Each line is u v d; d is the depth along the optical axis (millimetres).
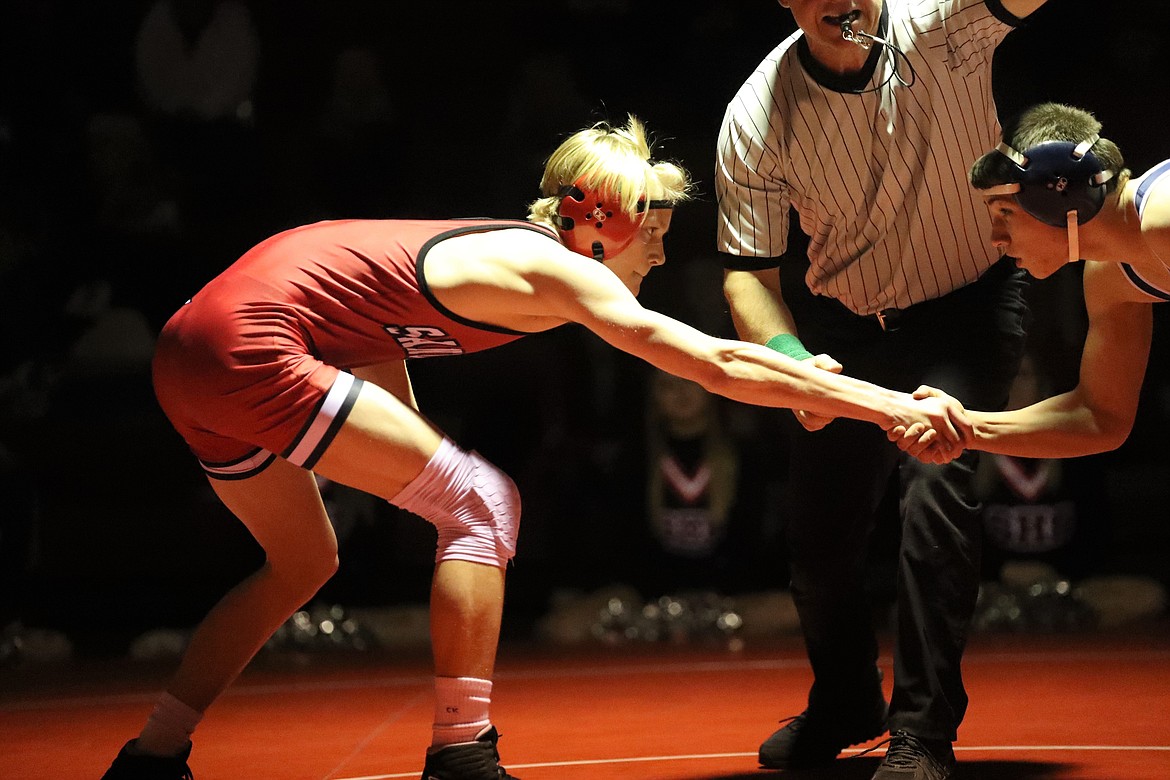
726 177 6770
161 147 20266
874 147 6375
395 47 22734
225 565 16328
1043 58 20531
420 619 15281
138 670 13211
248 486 5820
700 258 19906
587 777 6793
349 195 20453
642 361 17953
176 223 19641
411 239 5492
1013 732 7781
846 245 6699
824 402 5543
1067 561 16203
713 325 18422
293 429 5281
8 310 18266
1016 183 5465
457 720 5230
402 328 5492
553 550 16891
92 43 21125
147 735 5918
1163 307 18188
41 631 14789
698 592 15945
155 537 16188
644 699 10000
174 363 5441
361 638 14719
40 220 19422
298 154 21281
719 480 16516
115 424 16422
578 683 11180
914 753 5824
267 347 5266
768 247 6805
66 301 19219
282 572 5988
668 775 6809
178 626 16047
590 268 5379
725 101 21328
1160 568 16672
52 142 20234
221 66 20297
